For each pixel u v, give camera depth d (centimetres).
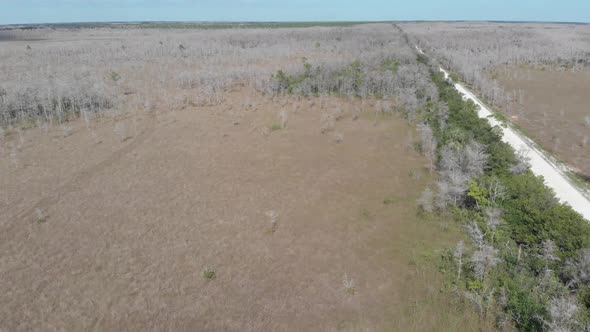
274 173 4503
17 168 4575
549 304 2269
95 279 2850
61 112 6334
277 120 6316
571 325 2131
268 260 3064
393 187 4153
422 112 6344
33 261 3022
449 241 3234
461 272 2834
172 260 3052
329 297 2697
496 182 3469
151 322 2494
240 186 4200
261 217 3638
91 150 5119
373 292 2741
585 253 2495
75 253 3116
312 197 3988
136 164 4712
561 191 3888
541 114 6656
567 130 5872
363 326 2464
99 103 6850
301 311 2584
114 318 2522
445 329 2430
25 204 3800
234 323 2491
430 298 2666
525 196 3272
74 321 2497
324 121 6238
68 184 4203
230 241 3288
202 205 3822
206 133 5747
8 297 2677
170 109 6819
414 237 3319
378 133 5719
